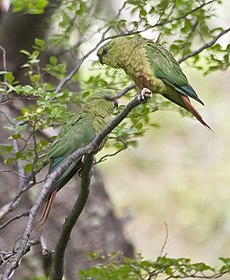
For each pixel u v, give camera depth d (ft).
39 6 33.96
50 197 28.78
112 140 34.53
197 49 37.11
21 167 33.30
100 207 44.96
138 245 71.77
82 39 37.99
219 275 32.42
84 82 36.22
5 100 34.32
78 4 37.40
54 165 30.66
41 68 39.24
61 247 29.45
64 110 31.89
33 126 31.58
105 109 31.55
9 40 39.65
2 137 37.68
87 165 27.84
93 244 44.11
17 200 32.58
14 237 39.91
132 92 37.17
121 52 32.09
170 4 35.58
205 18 36.50
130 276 32.60
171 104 36.35
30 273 39.65
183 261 32.63
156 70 31.83
